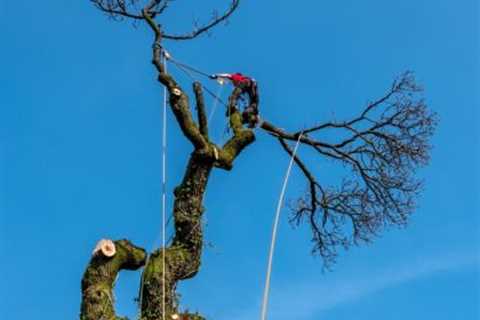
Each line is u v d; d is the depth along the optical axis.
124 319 11.12
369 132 14.25
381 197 14.55
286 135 13.87
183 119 12.04
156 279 11.35
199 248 11.91
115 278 11.28
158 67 12.55
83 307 10.98
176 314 11.38
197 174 12.13
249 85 13.27
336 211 14.73
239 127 12.79
